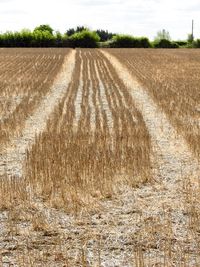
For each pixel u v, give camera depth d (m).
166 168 13.46
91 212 9.95
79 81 35.84
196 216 9.61
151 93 28.78
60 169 12.26
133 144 15.61
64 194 10.62
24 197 10.61
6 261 7.79
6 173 12.56
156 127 19.47
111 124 19.78
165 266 7.50
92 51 79.38
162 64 53.06
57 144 15.44
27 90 30.22
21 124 19.20
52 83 34.03
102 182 11.38
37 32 102.88
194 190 11.39
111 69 46.56
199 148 15.23
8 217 9.50
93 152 14.34
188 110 22.75
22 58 60.41
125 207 10.29
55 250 8.16
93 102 25.58
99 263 7.64
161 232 8.86
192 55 69.88
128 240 8.59
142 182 12.01
